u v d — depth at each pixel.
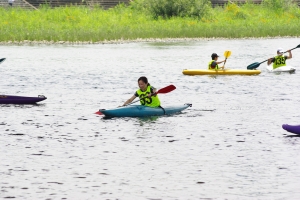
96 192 26.83
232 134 38.12
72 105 49.06
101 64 82.00
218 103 50.16
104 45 115.06
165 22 142.88
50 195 26.44
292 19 163.25
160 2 150.25
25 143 35.53
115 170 30.06
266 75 69.94
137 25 136.12
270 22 153.25
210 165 30.97
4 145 35.03
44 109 46.97
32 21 133.38
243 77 67.88
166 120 42.47
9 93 55.94
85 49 105.81
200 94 55.28
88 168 30.39
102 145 35.09
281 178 28.83
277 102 50.91
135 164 31.14
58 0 174.12
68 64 81.62
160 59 89.12
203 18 148.62
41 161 31.61
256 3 193.38
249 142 35.94
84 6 160.88
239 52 102.31
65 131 38.88
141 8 154.50
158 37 129.75
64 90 57.72
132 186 27.67
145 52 100.50
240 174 29.45
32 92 56.53
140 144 35.38
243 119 43.16
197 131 38.94
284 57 74.00
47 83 62.66
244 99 52.44
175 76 68.94
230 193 26.77
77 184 27.91
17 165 30.83
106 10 162.25
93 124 41.06
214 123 41.53
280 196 26.41
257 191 27.03
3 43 115.88
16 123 41.41
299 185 27.81
